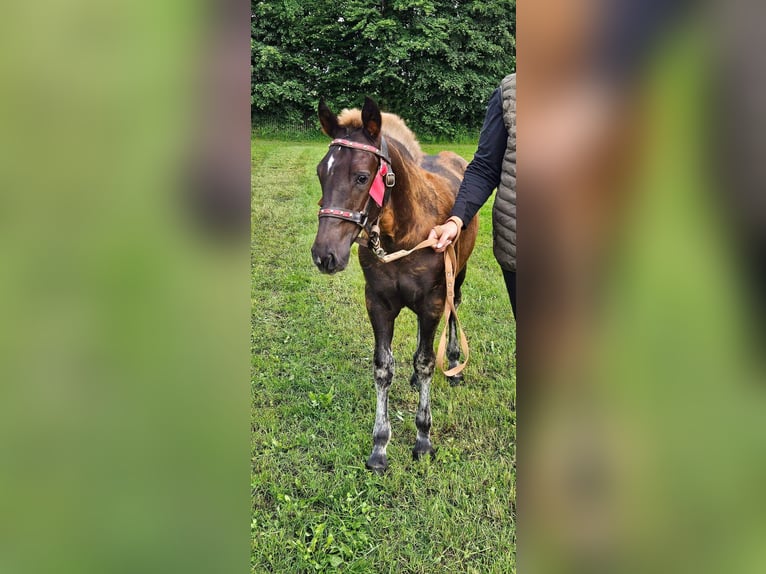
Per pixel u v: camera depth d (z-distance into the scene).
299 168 9.63
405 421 2.90
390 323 2.57
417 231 2.38
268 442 2.67
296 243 5.51
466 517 2.21
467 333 3.70
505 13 15.56
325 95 15.82
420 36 15.06
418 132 15.92
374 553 2.06
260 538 2.07
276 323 3.91
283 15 15.04
